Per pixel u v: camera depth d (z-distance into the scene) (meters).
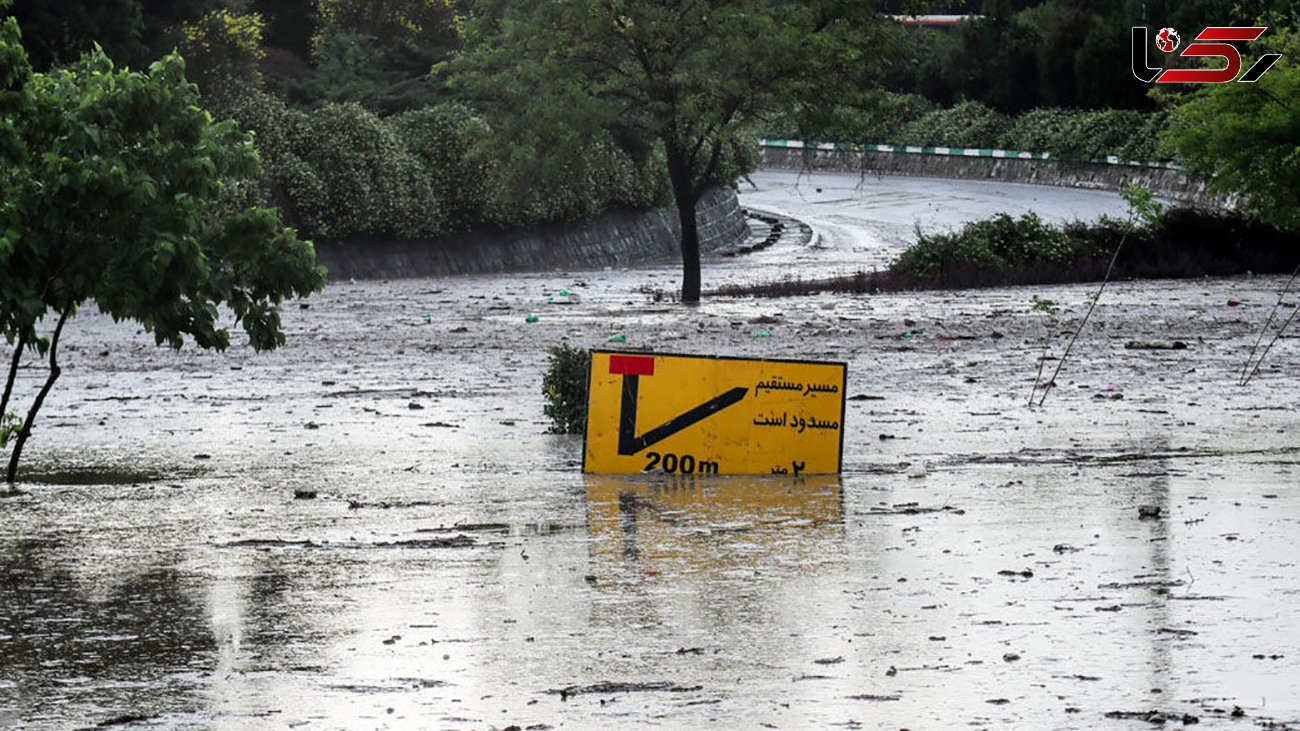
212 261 29.53
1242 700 13.85
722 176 159.25
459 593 19.30
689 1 89.06
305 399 44.84
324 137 118.94
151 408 42.81
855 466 30.97
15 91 28.12
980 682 14.70
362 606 18.61
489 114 94.31
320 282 30.23
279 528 24.30
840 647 16.20
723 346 60.25
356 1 157.12
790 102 89.50
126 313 28.08
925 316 74.19
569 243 138.38
